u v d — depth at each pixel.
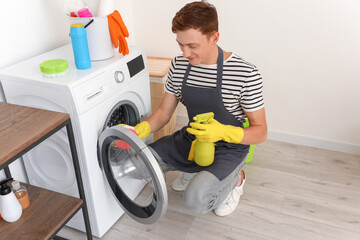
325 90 2.24
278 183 2.05
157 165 1.31
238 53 2.34
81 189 1.45
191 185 1.50
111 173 1.57
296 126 2.41
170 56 2.54
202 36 1.34
